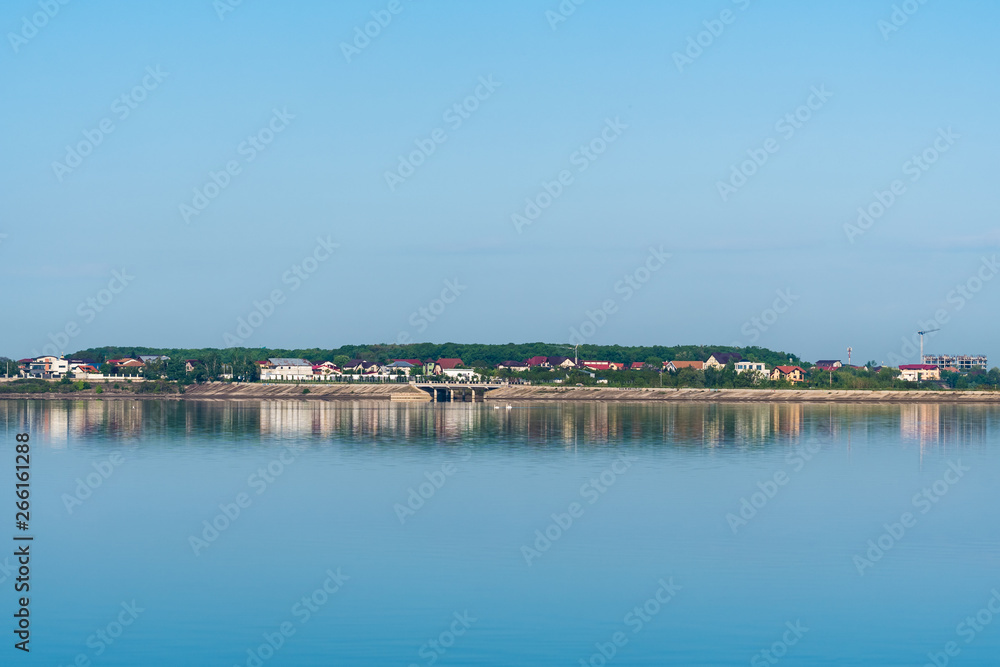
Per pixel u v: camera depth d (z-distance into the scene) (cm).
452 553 4988
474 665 3481
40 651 3622
